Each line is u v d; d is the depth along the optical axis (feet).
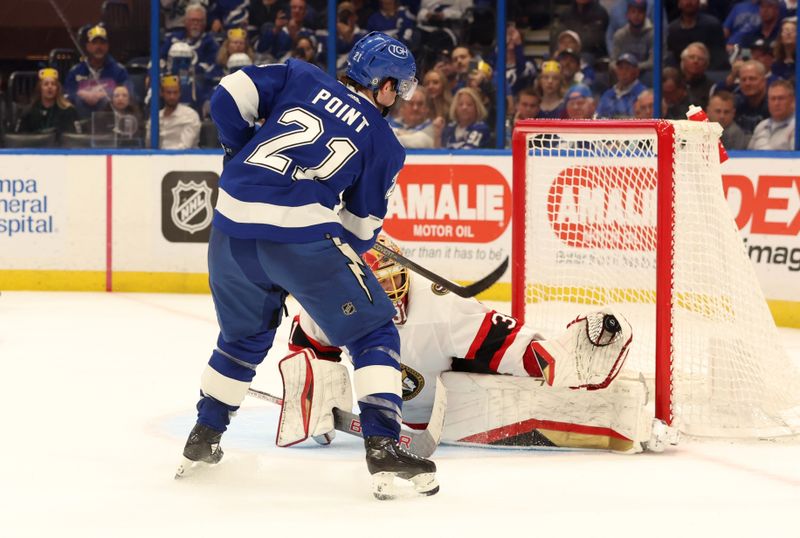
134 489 29.60
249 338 30.50
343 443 36.06
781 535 25.30
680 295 38.58
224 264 29.04
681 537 25.09
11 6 91.61
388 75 29.86
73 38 91.76
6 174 88.12
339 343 29.14
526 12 87.20
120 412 41.29
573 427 34.91
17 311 75.20
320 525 25.89
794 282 69.92
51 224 88.12
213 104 29.35
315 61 91.66
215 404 30.73
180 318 71.97
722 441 36.73
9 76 92.73
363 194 29.84
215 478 30.96
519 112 88.48
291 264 28.14
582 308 44.88
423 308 35.35
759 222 71.15
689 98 84.48
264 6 90.84
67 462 32.96
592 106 87.20
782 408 38.88
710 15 82.84
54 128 92.73
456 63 88.43
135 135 92.22
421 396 36.11
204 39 90.84
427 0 88.48
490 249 81.46
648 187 47.55
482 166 81.30
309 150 28.66
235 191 28.55
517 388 35.06
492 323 35.37
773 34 81.15
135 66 91.50
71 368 52.03
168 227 86.89
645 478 31.30
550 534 25.21
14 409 41.78
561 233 44.37
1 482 30.37
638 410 34.17
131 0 90.89
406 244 83.82
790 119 81.41
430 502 28.25
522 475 31.48
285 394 34.71
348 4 90.38
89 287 88.02
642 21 84.84
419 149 83.35
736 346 38.32
